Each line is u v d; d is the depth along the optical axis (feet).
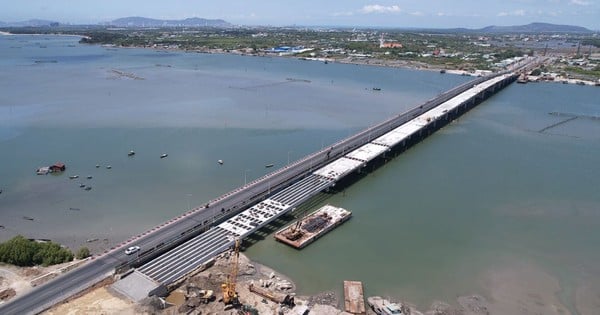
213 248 279.08
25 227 317.63
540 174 453.58
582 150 540.52
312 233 310.04
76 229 316.60
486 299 249.96
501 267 281.95
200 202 361.10
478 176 444.96
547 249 305.12
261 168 440.86
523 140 584.81
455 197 390.42
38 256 261.03
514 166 477.77
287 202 343.46
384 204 372.38
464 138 592.19
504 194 398.83
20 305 216.54
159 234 291.58
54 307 217.15
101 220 329.72
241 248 292.81
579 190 410.93
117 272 248.73
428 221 342.03
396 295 250.16
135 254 266.36
